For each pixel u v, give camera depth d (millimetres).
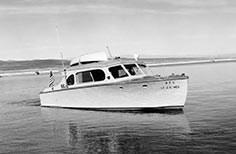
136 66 23734
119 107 22781
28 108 28531
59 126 19328
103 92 22969
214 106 23344
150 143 14336
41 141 15820
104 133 16781
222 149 12883
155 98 21531
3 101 36406
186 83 20938
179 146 13594
